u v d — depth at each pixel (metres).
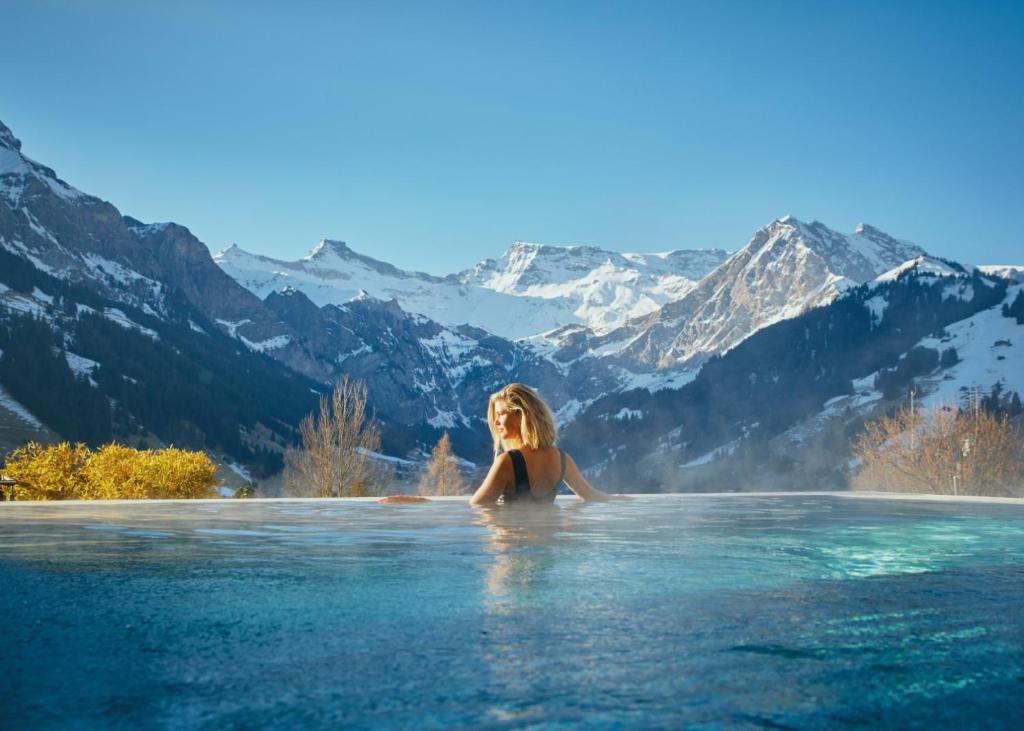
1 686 0.86
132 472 12.83
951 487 29.25
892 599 1.40
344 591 1.48
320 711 0.77
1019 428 30.69
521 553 2.10
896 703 0.80
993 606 1.33
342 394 25.95
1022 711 0.77
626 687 0.85
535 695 0.83
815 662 0.96
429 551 2.15
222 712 0.77
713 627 1.16
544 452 4.07
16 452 12.77
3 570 1.79
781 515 3.89
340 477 25.12
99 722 0.74
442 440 34.53
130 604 1.35
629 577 1.65
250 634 1.11
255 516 3.87
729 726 0.73
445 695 0.82
